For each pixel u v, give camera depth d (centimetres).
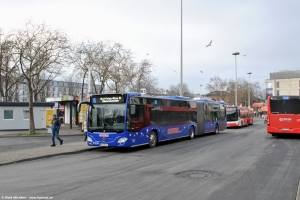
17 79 2391
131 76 3509
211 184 721
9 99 4503
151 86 4278
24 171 930
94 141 1409
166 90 7138
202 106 2294
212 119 2488
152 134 1576
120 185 721
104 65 3111
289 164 991
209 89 7531
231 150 1375
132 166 996
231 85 8156
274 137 2108
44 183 751
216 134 2534
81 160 1159
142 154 1311
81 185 725
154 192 654
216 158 1134
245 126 4209
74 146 1567
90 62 3072
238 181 752
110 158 1205
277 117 1977
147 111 1535
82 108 2705
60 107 4569
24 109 3033
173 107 1827
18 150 1436
